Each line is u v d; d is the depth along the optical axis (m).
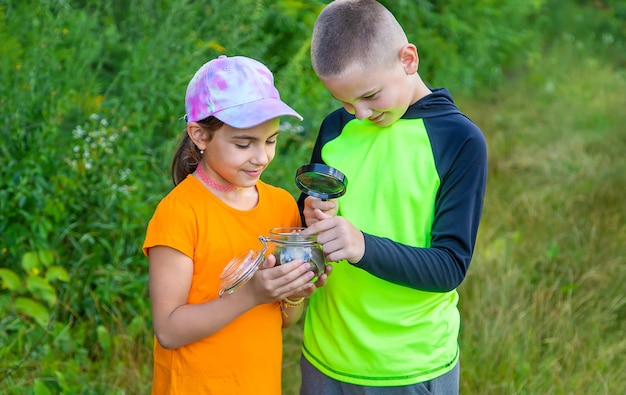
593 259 4.60
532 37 10.98
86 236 3.46
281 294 1.99
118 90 4.39
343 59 2.05
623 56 11.59
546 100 8.85
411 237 2.16
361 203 2.21
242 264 1.96
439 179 2.14
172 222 2.08
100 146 3.70
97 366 3.31
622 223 5.20
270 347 2.22
